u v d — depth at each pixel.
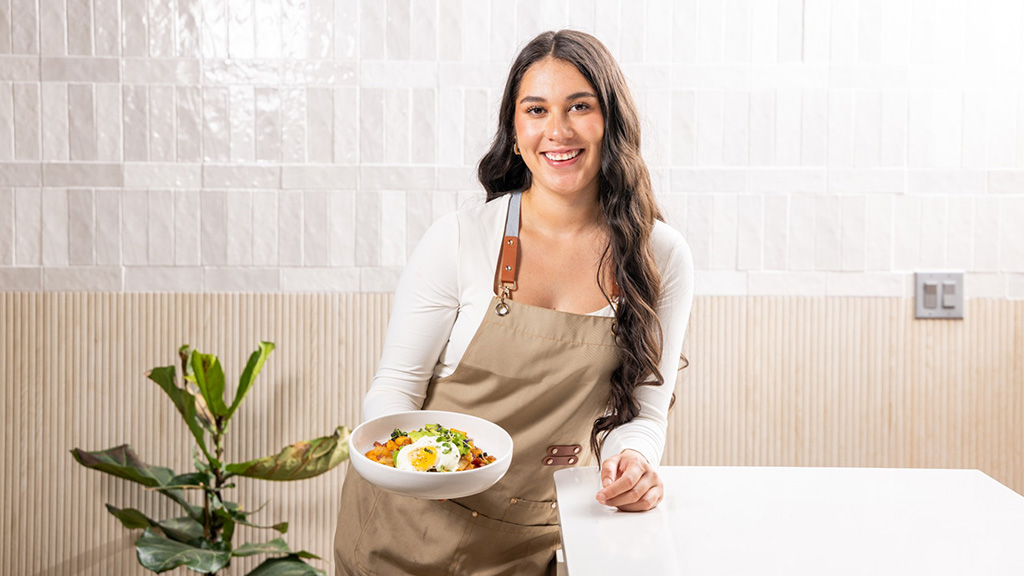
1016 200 2.29
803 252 2.31
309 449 2.09
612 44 2.28
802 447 2.34
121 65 2.28
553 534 1.44
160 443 2.33
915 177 2.29
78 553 2.34
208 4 2.28
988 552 0.86
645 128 2.29
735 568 0.82
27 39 2.27
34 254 2.30
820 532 0.93
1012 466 2.33
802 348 2.32
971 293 2.30
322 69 2.30
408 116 2.30
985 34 2.26
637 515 0.99
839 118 2.29
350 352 2.34
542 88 1.23
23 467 2.32
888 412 2.33
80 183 2.29
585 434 1.37
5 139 2.28
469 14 2.29
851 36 2.27
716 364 2.33
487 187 1.41
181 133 2.29
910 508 1.02
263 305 2.32
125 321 2.31
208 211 2.31
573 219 1.31
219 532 2.27
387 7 2.29
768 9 2.27
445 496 1.06
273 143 2.30
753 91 2.28
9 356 2.31
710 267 2.31
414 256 1.36
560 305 1.32
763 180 2.30
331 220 2.32
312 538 2.36
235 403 2.14
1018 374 2.31
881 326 2.32
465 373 1.33
